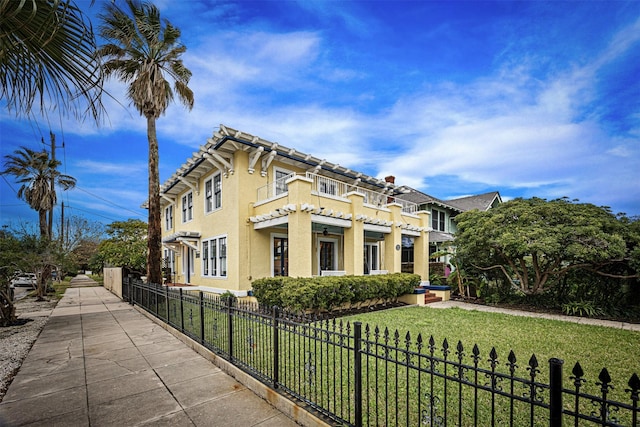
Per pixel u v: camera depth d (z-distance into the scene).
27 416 3.63
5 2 2.15
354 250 12.42
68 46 2.61
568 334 7.41
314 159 14.80
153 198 11.91
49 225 23.41
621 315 9.99
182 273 19.25
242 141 12.24
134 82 11.43
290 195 10.88
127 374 4.89
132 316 10.11
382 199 18.53
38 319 9.80
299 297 8.80
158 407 3.81
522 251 10.59
